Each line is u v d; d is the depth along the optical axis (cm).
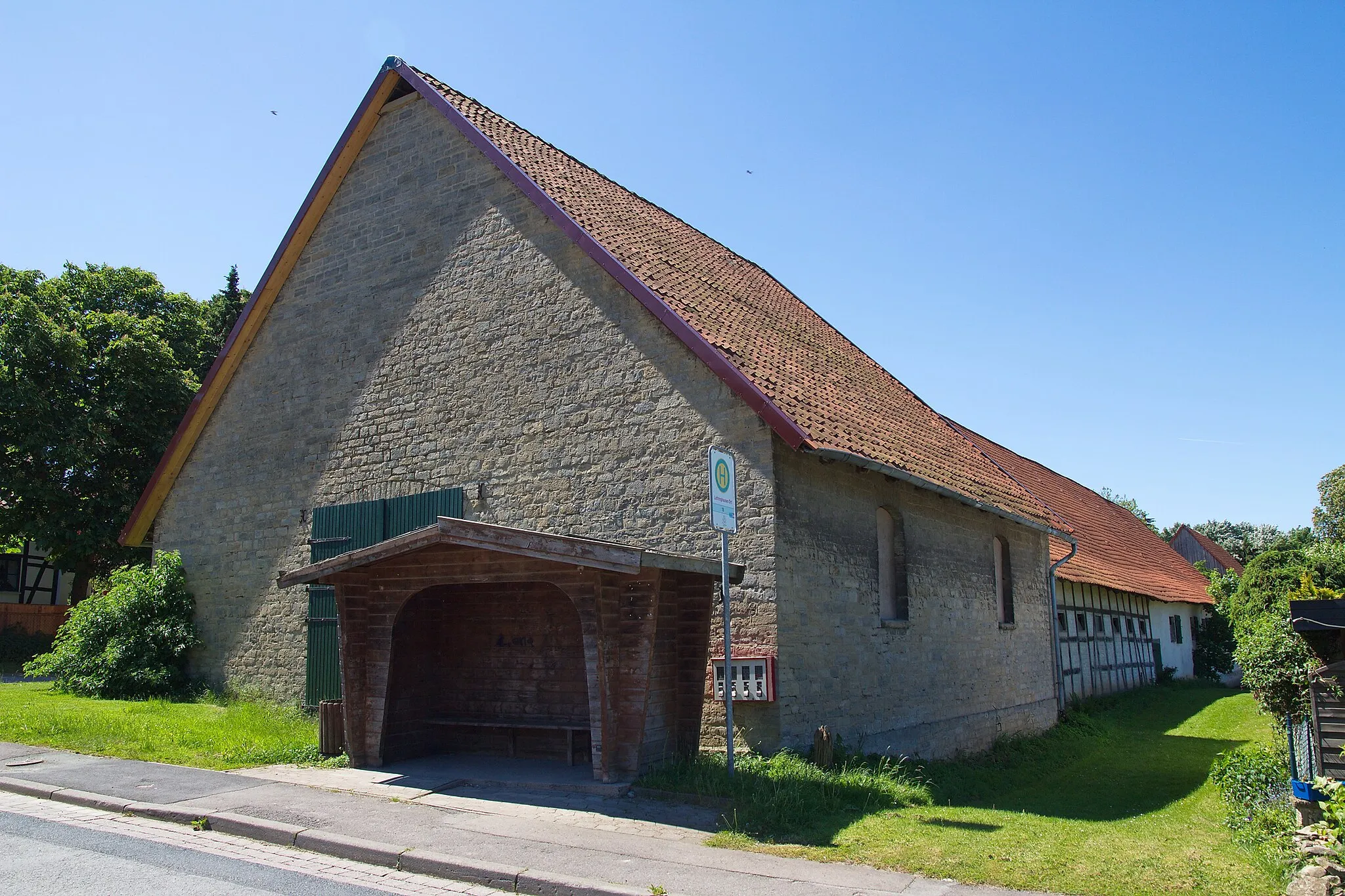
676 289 1315
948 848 766
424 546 1011
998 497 1683
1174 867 725
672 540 1170
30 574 3903
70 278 3073
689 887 657
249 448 1719
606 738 955
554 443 1308
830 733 1132
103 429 2825
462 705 1233
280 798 920
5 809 889
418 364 1496
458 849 746
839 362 1667
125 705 1551
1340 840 685
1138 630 2877
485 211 1453
